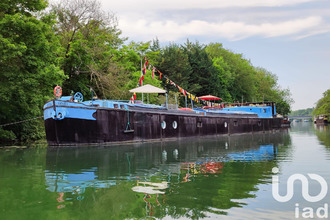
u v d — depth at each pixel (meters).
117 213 5.44
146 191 6.86
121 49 37.44
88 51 27.27
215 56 67.00
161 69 45.25
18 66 18.14
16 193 6.76
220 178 8.19
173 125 23.33
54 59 20.23
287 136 27.84
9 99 17.98
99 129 17.61
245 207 5.70
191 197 6.36
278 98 85.00
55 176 8.57
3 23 16.92
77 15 28.70
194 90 48.47
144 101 32.75
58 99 16.44
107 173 8.98
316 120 103.56
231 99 59.44
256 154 13.55
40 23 18.58
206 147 16.88
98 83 30.11
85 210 5.63
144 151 14.65
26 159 11.87
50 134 16.59
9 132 19.30
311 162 10.97
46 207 5.79
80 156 12.71
